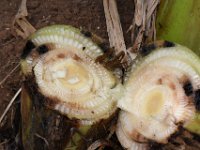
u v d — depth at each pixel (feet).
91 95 3.73
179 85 3.65
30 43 3.73
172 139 3.66
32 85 3.72
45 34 3.73
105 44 3.76
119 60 3.75
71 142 3.77
